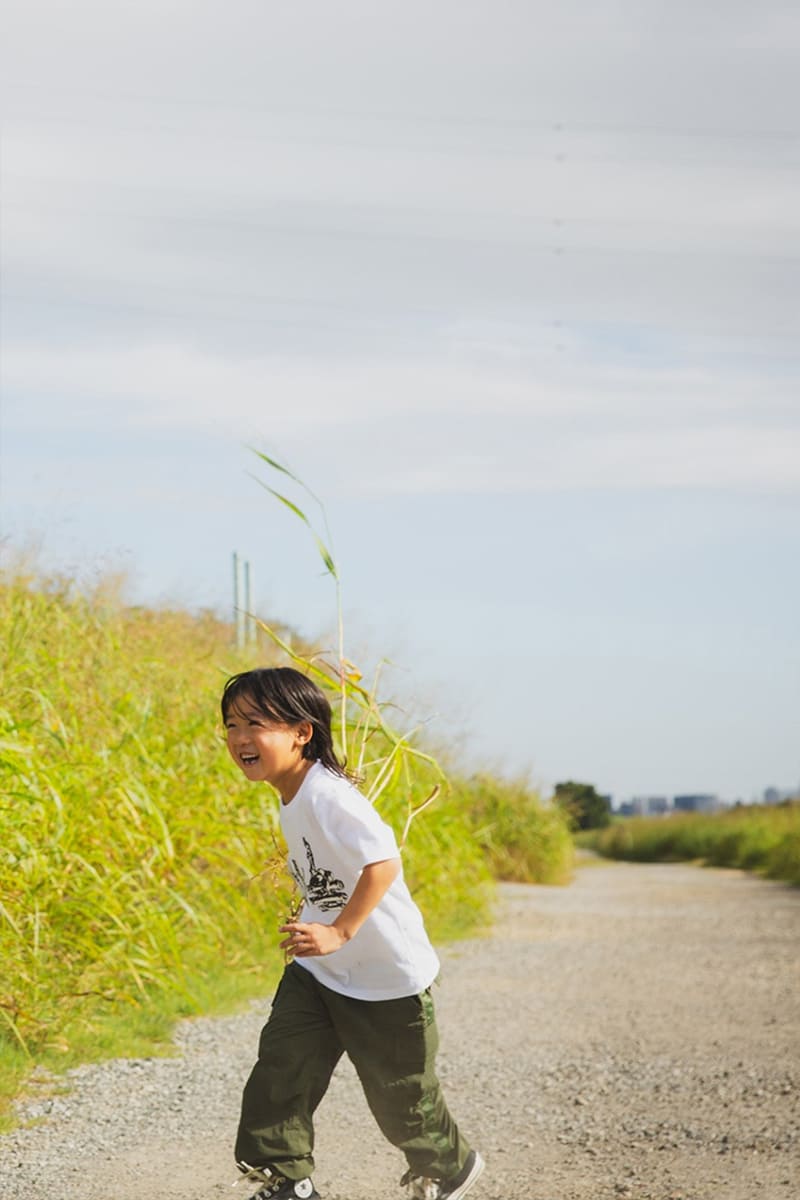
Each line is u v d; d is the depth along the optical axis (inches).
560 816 1051.3
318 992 167.0
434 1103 168.6
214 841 380.8
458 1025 347.6
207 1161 210.8
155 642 477.4
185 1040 304.3
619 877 1137.4
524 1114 248.7
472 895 621.9
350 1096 263.6
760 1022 347.9
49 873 294.7
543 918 660.7
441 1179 169.5
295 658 205.6
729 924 638.5
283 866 191.3
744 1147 220.4
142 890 327.9
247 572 699.4
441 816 601.0
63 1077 263.9
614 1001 388.8
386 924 164.9
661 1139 227.6
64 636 422.6
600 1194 195.6
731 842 1460.4
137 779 349.4
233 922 399.9
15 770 291.0
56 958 305.1
